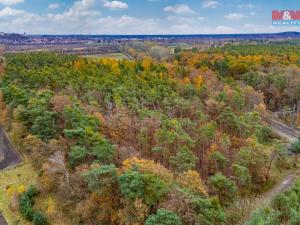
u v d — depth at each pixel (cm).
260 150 5525
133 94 7938
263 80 10356
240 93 8500
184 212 3669
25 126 6312
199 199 3741
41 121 5675
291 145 6825
